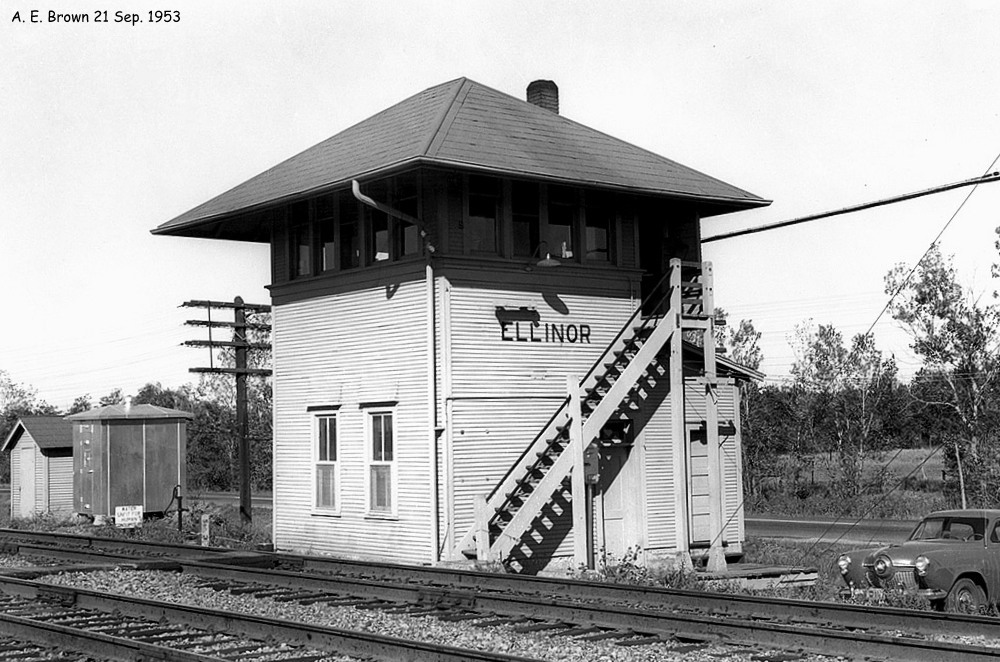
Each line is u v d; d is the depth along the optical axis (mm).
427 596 14797
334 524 23359
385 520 22047
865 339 48594
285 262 24891
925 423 45812
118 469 33812
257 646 11570
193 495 51875
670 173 23625
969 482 39906
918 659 10078
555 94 27203
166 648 10406
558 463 20781
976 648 9664
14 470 42281
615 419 23031
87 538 25703
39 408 91312
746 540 29250
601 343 23141
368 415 22625
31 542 27219
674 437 22281
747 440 50031
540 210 22422
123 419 34031
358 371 22875
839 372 48719
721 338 47344
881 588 15047
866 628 12094
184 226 25297
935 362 40594
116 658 10883
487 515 20344
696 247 24375
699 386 24359
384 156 21188
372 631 12617
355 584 15922
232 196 25078
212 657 9977
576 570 20297
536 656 10898
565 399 22484
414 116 23625
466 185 21500
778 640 11133
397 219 22109
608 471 23125
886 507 41844
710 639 11477
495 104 23953
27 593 15797
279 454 24906
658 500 23547
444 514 21000
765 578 20641
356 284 22984
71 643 11508
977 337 39688
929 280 40625
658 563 21953
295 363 24562
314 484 23922
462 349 21312
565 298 22719
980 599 15094
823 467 55969
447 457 20984
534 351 22188
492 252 21906
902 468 58438
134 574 18594
